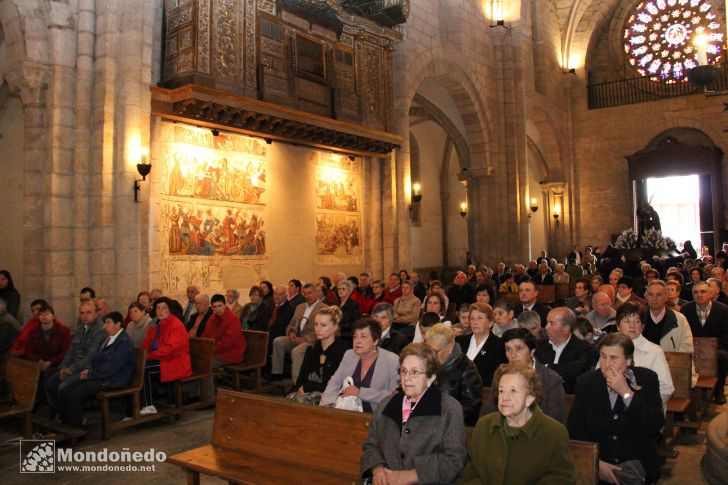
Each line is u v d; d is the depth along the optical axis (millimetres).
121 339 7332
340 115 13469
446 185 26406
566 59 27641
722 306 8359
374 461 3635
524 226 21594
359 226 15328
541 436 3354
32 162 9648
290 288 10570
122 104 9883
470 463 3623
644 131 26516
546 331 6016
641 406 4312
